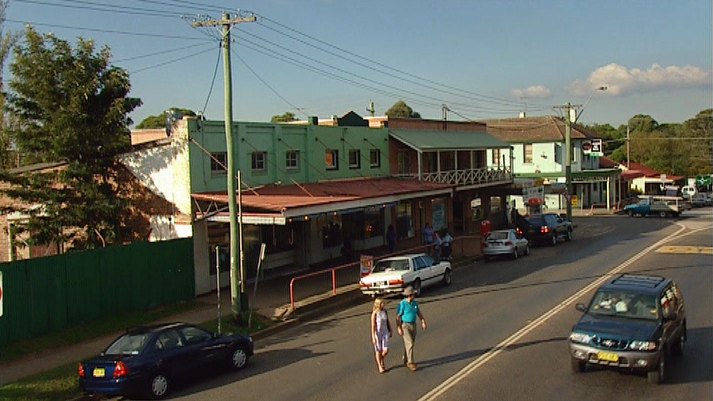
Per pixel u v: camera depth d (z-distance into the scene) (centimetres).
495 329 1817
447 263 2700
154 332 1422
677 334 1442
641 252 3494
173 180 2439
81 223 2298
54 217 2280
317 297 2388
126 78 2322
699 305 2067
